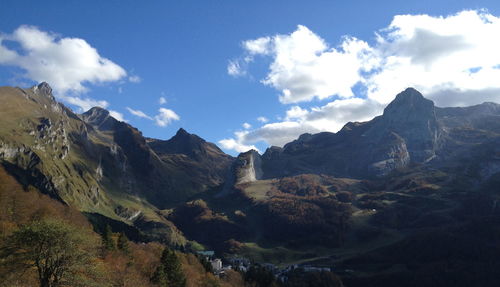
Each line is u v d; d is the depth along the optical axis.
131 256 154.75
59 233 62.19
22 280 64.62
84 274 68.69
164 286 133.88
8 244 61.97
